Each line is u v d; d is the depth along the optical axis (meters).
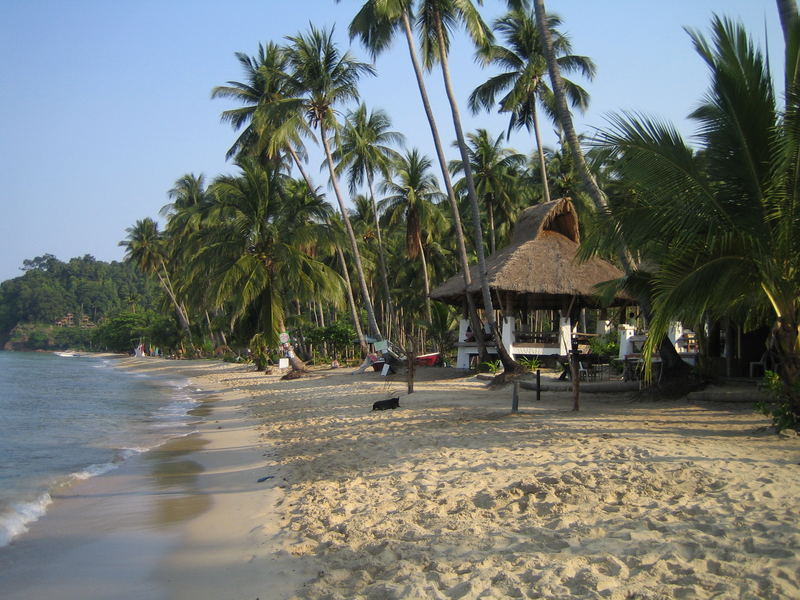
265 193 32.84
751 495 5.77
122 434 14.54
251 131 33.97
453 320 41.19
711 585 4.06
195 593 5.06
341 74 29.48
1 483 9.31
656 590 4.10
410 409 14.22
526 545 5.14
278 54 34.00
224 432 14.28
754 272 8.48
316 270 32.19
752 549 4.54
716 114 8.43
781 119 8.02
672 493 6.10
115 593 5.15
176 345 79.38
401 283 54.59
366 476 8.27
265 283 31.73
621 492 6.24
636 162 8.62
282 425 14.38
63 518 7.42
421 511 6.44
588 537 5.18
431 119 23.08
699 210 8.52
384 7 20.64
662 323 8.17
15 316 147.12
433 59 23.73
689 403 12.51
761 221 8.27
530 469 7.46
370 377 25.50
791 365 8.55
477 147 37.75
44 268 182.38
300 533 6.28
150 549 6.21
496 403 14.27
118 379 40.50
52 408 21.11
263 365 38.59
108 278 168.12
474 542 5.38
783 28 9.44
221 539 6.38
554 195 39.09
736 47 8.12
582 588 4.23
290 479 8.71
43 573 5.64
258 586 5.09
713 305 8.60
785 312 8.52
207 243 39.44
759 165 8.16
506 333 23.70
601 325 26.75
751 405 11.91
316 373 31.45
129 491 8.76
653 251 10.57
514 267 22.19
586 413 11.69
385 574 4.98
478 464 8.04
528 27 28.45
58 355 123.81
